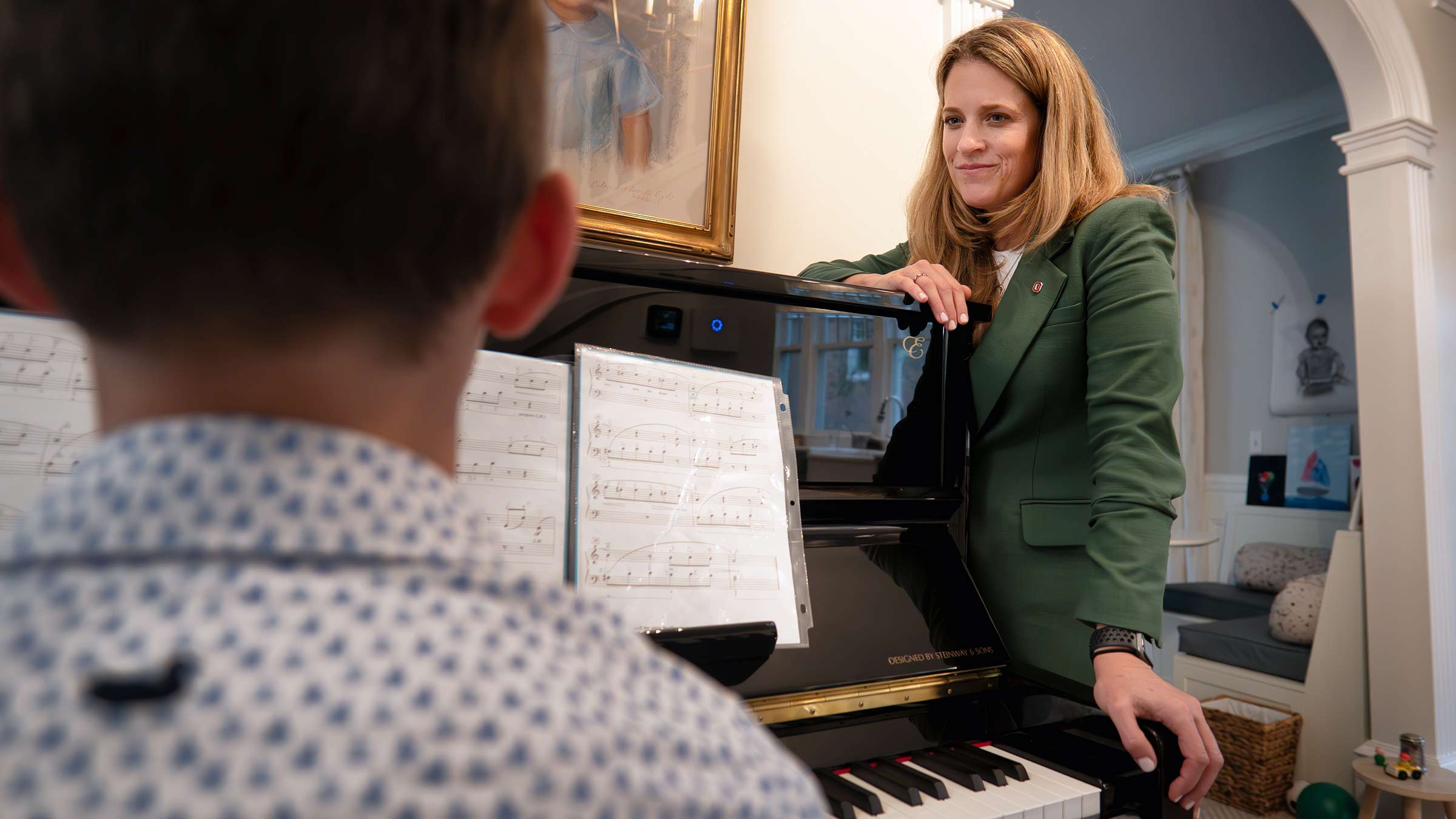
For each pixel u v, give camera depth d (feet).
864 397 3.73
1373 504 9.57
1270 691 10.34
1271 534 15.35
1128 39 13.29
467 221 0.78
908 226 5.00
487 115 0.78
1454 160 10.25
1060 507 3.88
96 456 0.70
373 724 0.62
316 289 0.70
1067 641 3.68
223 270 0.68
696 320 3.31
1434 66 10.21
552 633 0.77
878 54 6.19
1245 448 16.14
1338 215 14.94
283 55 0.65
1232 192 16.60
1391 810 9.23
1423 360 9.39
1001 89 4.25
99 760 0.57
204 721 0.59
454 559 0.75
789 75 5.82
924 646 3.35
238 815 0.57
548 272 0.94
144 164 0.65
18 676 0.60
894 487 3.79
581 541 2.64
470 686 0.66
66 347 2.16
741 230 5.64
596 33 5.00
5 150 0.68
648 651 0.87
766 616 2.87
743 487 3.01
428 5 0.73
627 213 5.08
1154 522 3.37
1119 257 3.77
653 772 0.72
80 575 0.65
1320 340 15.05
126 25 0.64
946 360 3.97
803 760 2.83
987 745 3.17
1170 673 13.09
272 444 0.69
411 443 0.81
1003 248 4.50
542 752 0.66
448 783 0.62
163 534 0.66
